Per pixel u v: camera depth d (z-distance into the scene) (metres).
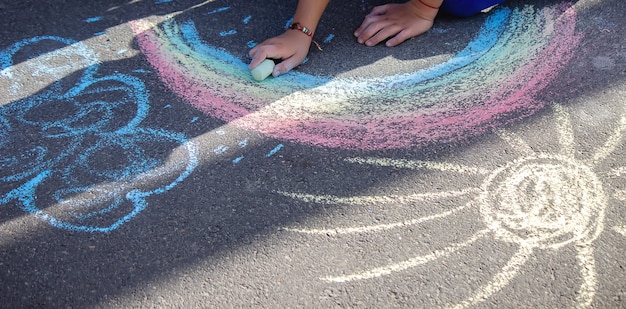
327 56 2.52
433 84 2.39
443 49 2.54
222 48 2.56
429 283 1.74
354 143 2.15
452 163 2.06
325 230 1.88
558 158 2.06
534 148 2.10
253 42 2.59
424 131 2.19
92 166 2.08
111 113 2.27
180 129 2.21
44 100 2.32
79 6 2.75
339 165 2.07
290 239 1.86
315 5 2.45
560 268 1.75
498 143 2.12
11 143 2.16
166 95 2.35
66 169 2.07
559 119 2.19
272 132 2.20
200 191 2.00
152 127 2.22
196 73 2.45
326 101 2.33
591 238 1.82
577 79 2.34
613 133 2.13
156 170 2.07
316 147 2.13
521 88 2.33
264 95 2.35
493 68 2.44
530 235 1.84
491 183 1.99
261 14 2.72
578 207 1.91
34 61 2.49
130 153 2.12
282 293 1.73
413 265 1.78
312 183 2.01
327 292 1.73
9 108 2.29
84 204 1.96
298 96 2.35
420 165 2.06
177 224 1.90
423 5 2.54
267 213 1.93
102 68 2.47
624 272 1.73
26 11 2.72
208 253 1.83
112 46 2.57
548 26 2.61
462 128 2.19
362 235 1.86
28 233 1.89
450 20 2.68
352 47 2.56
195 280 1.76
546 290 1.71
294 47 2.44
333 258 1.81
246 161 2.09
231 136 2.18
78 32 2.63
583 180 1.98
